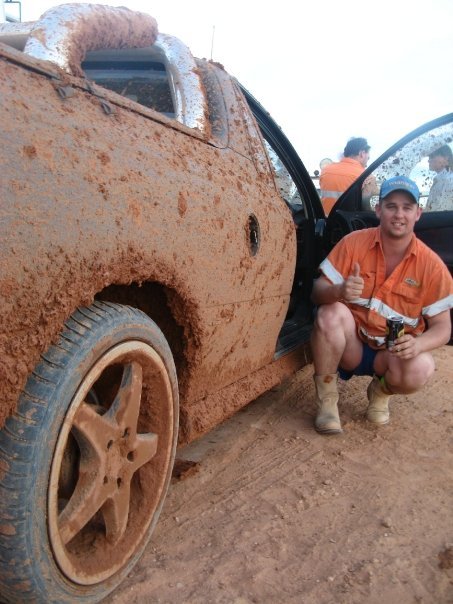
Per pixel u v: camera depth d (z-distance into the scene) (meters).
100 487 1.75
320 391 3.41
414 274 3.27
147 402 2.07
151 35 2.46
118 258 1.74
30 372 1.50
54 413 1.53
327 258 3.46
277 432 3.37
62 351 1.58
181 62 2.67
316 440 3.28
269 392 4.02
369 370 3.51
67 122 1.62
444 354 5.20
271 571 2.14
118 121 1.87
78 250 1.58
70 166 1.57
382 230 3.28
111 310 1.77
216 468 2.90
